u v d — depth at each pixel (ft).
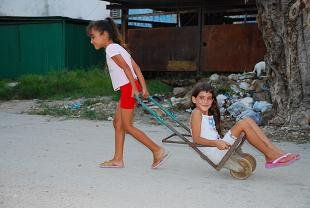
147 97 16.24
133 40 49.80
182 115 29.66
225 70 44.34
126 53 15.97
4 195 13.33
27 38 56.29
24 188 13.99
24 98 41.19
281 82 25.82
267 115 26.73
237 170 15.12
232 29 43.80
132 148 20.20
